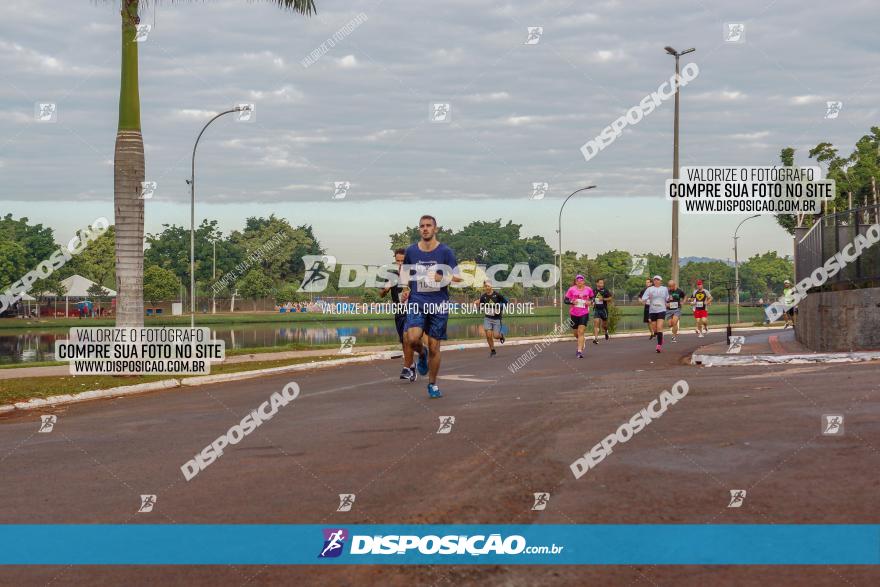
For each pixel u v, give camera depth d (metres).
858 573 3.72
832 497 4.84
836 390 9.39
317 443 7.54
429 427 8.18
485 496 5.23
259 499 5.40
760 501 4.84
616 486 5.34
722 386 10.53
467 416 8.87
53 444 8.20
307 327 68.56
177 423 9.51
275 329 64.06
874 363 12.72
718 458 6.03
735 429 7.18
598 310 28.38
